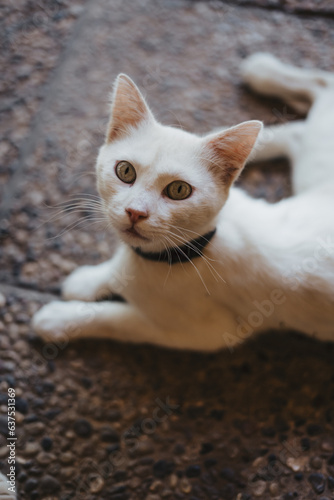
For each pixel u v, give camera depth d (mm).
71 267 691
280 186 733
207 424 633
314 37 816
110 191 535
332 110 711
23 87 767
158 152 520
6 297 672
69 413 630
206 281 581
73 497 599
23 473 603
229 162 529
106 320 638
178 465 616
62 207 714
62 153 738
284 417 638
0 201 712
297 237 604
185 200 523
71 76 777
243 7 830
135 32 808
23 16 800
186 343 632
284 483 610
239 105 774
